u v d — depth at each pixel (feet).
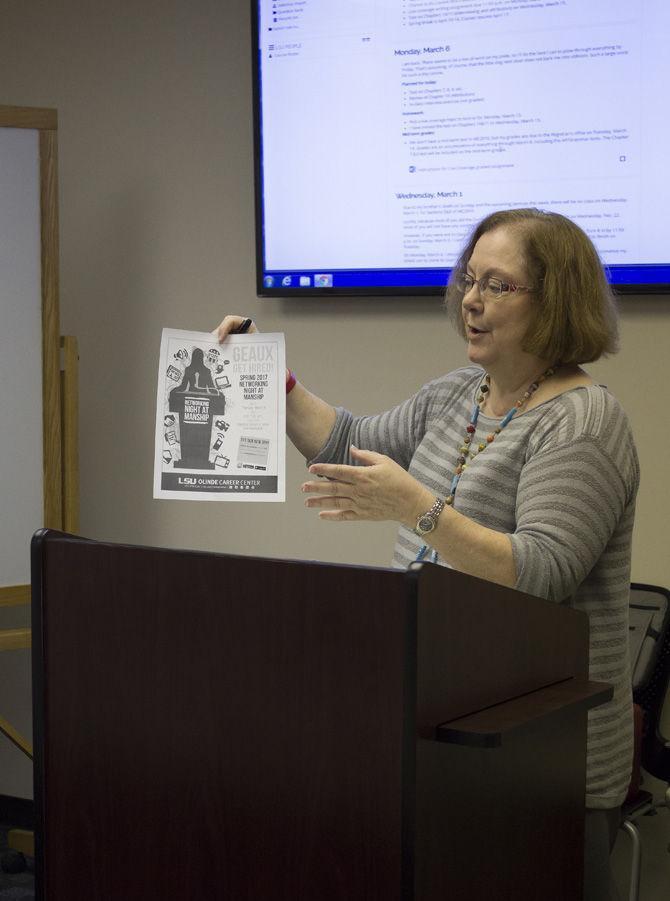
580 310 5.37
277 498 5.20
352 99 9.54
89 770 4.00
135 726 3.90
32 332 9.60
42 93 11.05
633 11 8.48
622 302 8.89
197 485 5.27
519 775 4.03
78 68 10.93
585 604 5.38
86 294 11.07
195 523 10.78
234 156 10.43
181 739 3.81
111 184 10.91
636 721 7.43
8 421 9.57
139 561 3.88
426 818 3.44
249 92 10.31
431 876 3.48
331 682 3.53
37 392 9.64
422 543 5.79
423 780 3.41
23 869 10.00
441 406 6.22
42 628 4.07
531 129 8.93
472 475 5.52
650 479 8.91
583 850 4.65
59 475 9.74
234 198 10.45
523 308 5.39
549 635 4.34
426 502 4.78
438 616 3.48
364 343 10.00
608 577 5.36
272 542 10.52
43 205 9.55
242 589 3.69
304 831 3.59
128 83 10.78
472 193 9.23
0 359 9.53
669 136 8.48
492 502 5.42
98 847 3.99
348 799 3.51
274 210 9.95
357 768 3.50
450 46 9.13
